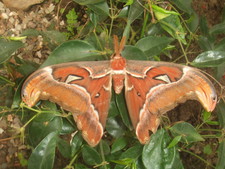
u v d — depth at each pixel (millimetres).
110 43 416
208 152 604
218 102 444
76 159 477
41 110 418
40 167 387
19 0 670
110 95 370
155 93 364
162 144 399
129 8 434
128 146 490
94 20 444
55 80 339
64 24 682
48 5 693
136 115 375
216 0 663
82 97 356
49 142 386
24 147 627
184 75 348
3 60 379
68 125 438
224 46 479
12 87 476
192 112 641
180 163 427
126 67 366
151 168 391
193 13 479
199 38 487
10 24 679
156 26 464
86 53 378
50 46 480
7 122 625
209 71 637
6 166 621
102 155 422
